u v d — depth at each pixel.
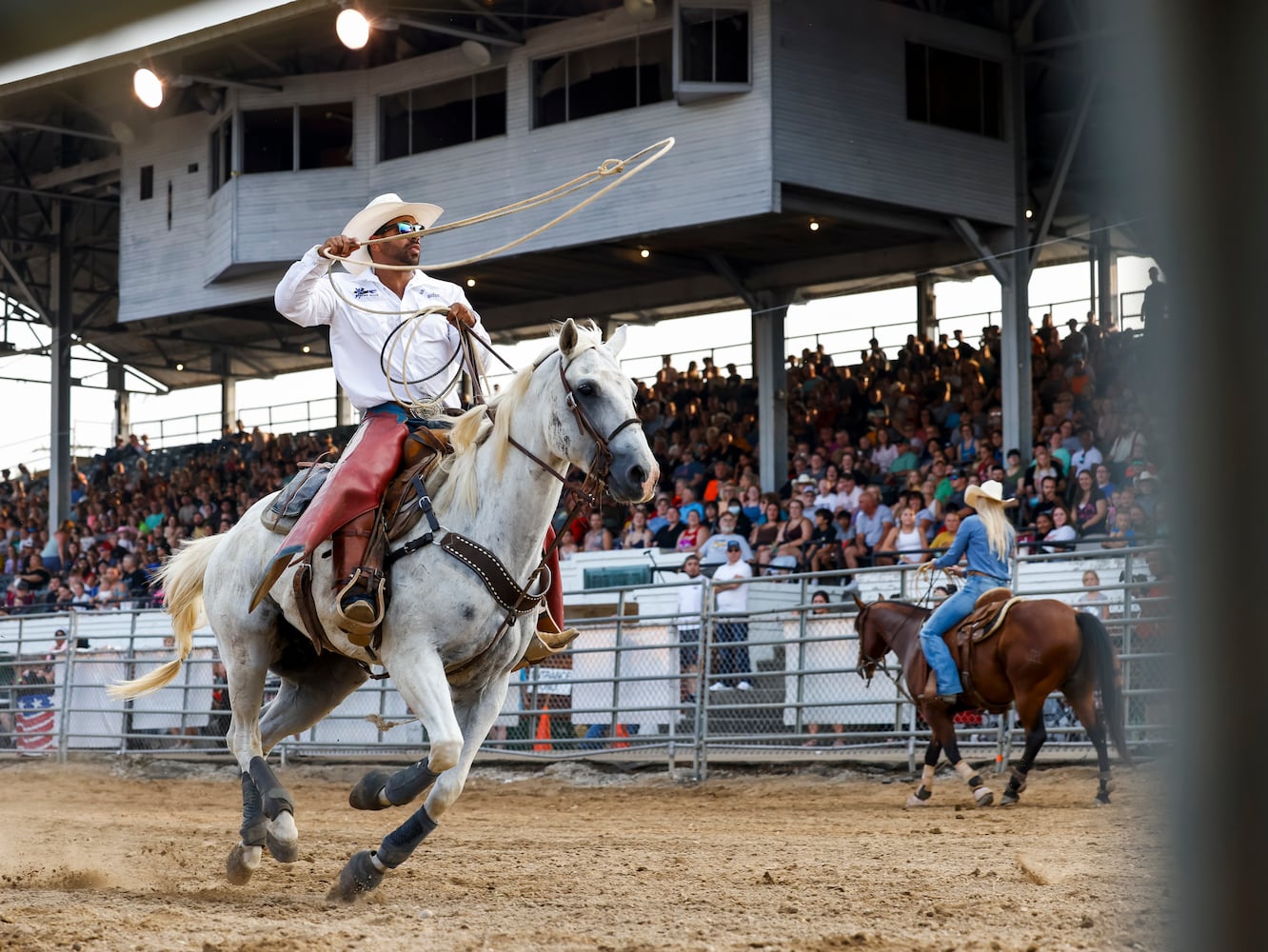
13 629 23.27
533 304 32.03
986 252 23.94
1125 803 12.27
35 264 37.03
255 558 7.20
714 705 16.56
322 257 6.81
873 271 26.61
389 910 6.18
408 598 6.34
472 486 6.50
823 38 22.61
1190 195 1.49
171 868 8.46
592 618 18.02
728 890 6.88
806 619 16.23
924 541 19.23
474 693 6.73
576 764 17.83
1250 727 1.52
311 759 20.14
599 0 24.45
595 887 7.04
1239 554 1.49
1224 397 1.48
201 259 29.27
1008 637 12.62
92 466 37.84
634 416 6.23
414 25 24.16
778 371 26.53
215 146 28.91
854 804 13.77
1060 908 5.96
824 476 23.05
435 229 7.09
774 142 22.09
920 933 5.37
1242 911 1.64
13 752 22.05
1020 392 23.34
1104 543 17.14
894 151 23.11
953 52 23.89
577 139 24.47
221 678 20.64
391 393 6.80
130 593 27.19
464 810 14.09
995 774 15.08
